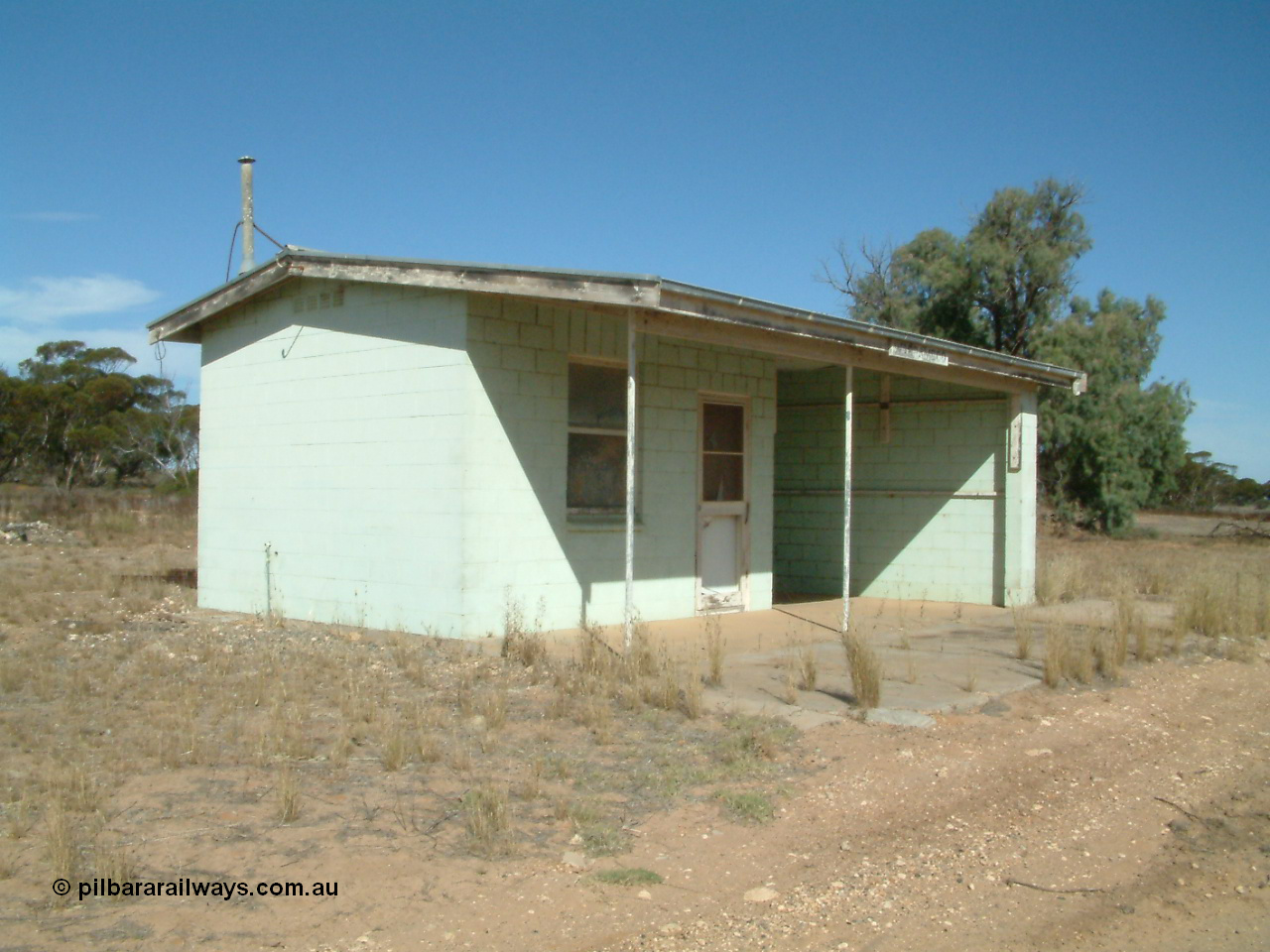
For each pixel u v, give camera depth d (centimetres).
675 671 838
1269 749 791
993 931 461
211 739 674
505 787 595
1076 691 922
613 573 1173
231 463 1294
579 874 491
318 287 1180
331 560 1159
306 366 1195
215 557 1312
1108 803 647
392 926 429
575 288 902
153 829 512
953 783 657
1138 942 456
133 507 3155
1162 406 3934
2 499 3192
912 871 525
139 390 4906
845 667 966
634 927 444
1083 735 793
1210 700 937
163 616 1211
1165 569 2130
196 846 495
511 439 1065
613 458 1190
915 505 1592
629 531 925
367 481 1120
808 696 841
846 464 1144
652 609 1230
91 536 2325
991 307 4000
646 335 1212
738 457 1358
